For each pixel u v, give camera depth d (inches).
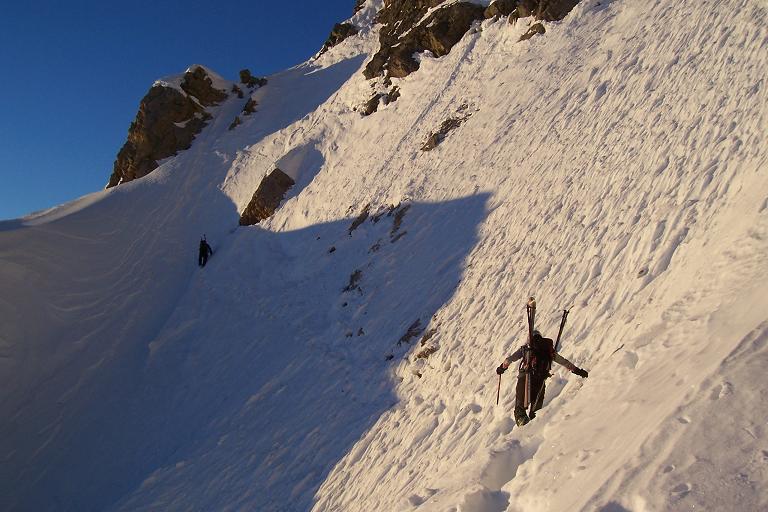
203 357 695.1
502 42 854.5
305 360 567.2
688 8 546.9
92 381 730.2
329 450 422.9
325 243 768.9
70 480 590.9
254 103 1261.1
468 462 227.6
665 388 152.1
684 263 262.5
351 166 888.3
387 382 456.1
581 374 235.3
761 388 119.6
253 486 431.5
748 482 101.7
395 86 968.3
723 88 384.2
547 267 396.5
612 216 374.6
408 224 653.9
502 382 324.8
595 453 146.7
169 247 993.5
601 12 741.3
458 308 458.6
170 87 1274.6
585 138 503.8
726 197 287.0
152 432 609.0
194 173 1143.0
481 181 609.0
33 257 887.7
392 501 302.5
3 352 759.7
